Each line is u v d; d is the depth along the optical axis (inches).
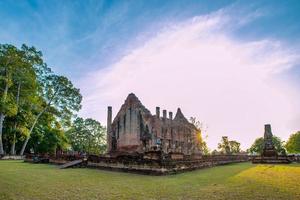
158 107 1916.8
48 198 297.9
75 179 491.5
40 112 1764.3
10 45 1533.0
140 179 502.6
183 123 2267.5
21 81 1594.5
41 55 1706.4
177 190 359.3
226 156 1278.3
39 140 1910.7
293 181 462.6
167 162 613.9
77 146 2987.2
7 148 1819.6
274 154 1406.3
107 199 293.7
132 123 1578.5
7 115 1558.8
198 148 2431.1
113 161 719.7
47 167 829.8
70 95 1838.1
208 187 387.9
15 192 335.6
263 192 338.6
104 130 3208.7
